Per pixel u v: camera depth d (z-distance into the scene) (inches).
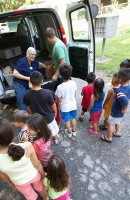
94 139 127.1
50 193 75.3
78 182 98.4
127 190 92.9
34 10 140.7
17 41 239.6
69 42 170.4
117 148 118.3
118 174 101.3
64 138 130.6
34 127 80.9
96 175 101.5
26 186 73.4
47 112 106.3
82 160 111.6
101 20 239.9
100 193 92.3
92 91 128.3
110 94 119.2
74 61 171.2
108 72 225.0
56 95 118.6
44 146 86.4
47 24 173.6
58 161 68.7
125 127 135.6
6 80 156.9
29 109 108.6
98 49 318.3
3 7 653.3
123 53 285.4
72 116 125.2
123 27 476.4
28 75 137.0
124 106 101.8
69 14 156.8
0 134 62.2
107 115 127.0
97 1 800.9
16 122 91.6
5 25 261.7
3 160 65.5
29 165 72.2
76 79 223.0
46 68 153.9
